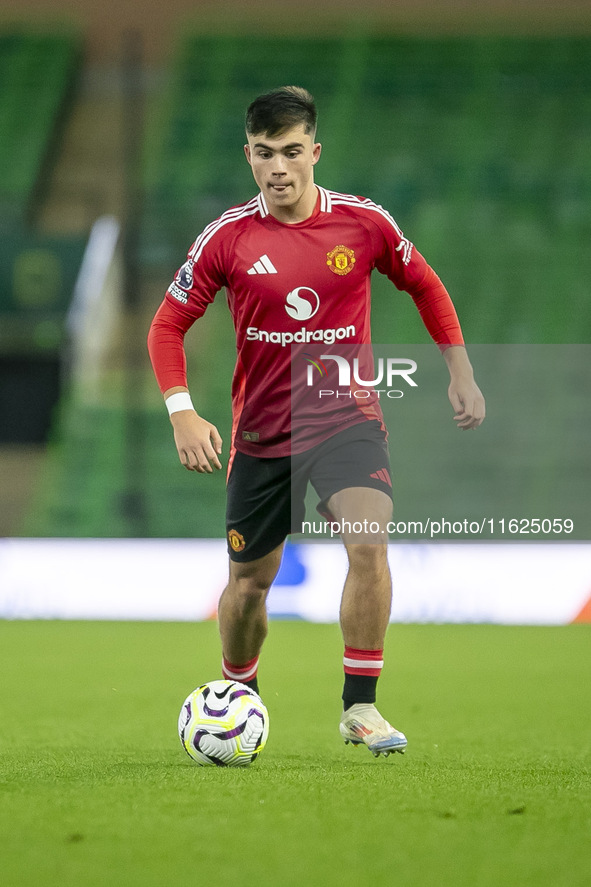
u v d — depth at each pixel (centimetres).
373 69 9812
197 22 10019
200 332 8506
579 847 1021
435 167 9169
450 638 4600
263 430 1655
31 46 9838
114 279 8675
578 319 8119
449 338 1728
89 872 915
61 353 7775
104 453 7338
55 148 9444
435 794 1308
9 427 7762
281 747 1898
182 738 1603
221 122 9556
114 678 3225
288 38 10006
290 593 5378
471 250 8562
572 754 1838
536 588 5306
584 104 9588
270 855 975
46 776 1453
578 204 8938
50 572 5531
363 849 1002
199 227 8988
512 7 9994
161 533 6975
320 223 1620
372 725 1609
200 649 4116
